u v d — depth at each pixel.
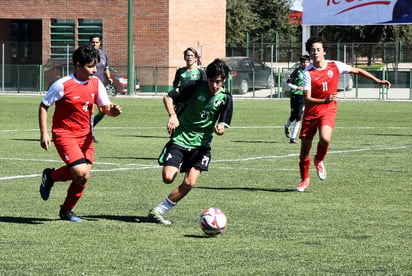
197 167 12.10
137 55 63.75
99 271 9.16
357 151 23.38
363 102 52.88
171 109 11.78
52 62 65.88
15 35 69.81
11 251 10.16
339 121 36.25
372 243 10.81
